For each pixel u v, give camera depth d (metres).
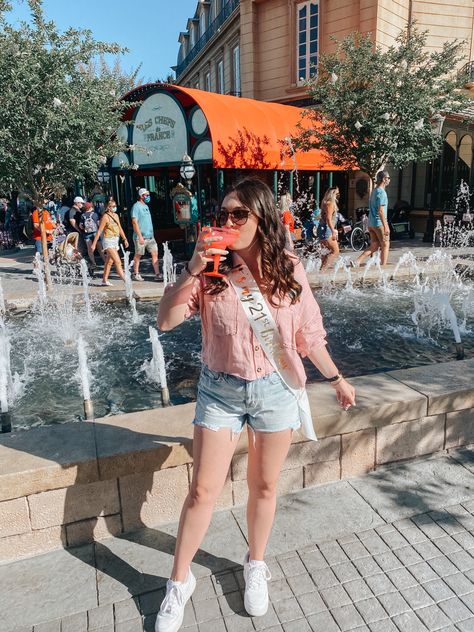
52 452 2.64
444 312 7.15
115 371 5.07
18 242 18.55
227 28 21.08
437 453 3.43
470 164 15.98
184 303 1.98
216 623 2.18
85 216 12.08
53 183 8.82
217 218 2.00
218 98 12.43
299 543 2.64
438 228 15.13
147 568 2.50
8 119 7.80
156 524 2.81
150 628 2.16
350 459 3.17
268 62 18.45
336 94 12.08
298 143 12.64
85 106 8.27
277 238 1.92
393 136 11.94
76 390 4.62
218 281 1.94
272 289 1.93
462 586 2.36
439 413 3.32
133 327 6.68
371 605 2.26
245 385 2.01
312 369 5.04
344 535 2.70
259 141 12.40
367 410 3.08
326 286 8.88
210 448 2.07
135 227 9.82
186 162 11.31
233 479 2.93
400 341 5.86
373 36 15.30
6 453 2.64
